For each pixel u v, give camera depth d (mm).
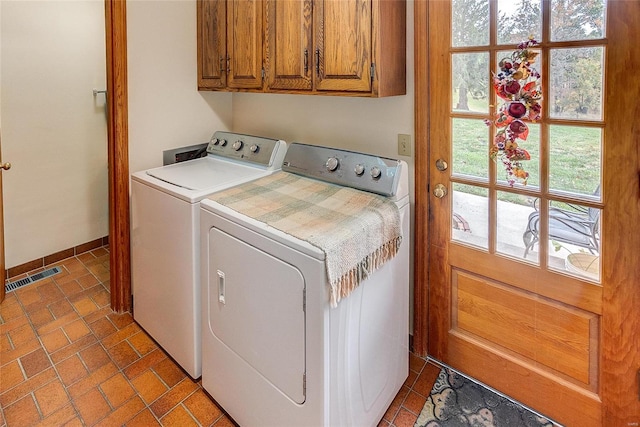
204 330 1768
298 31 1834
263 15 1989
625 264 1359
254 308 1476
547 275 1554
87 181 3217
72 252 3211
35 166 2873
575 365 1543
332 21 1697
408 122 1853
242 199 1675
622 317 1396
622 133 1295
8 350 2076
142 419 1673
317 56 1774
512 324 1693
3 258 2533
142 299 2199
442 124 1739
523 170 1541
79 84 3006
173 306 1925
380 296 1564
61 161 3021
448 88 1693
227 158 2355
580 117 1375
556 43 1379
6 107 2650
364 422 1544
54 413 1685
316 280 1241
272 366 1443
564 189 1456
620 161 1313
